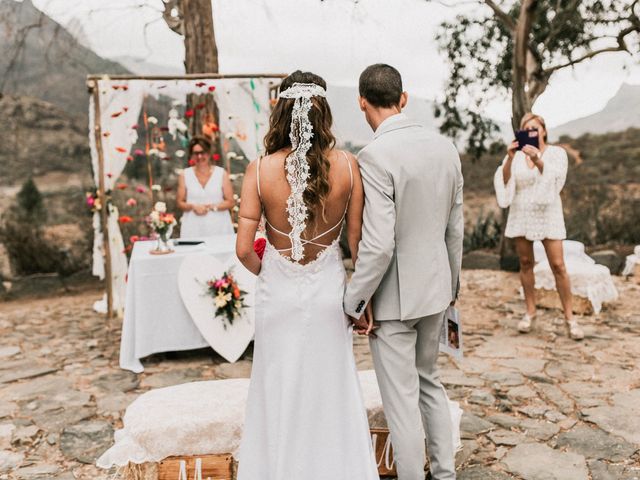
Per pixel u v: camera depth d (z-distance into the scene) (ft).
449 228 7.71
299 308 6.95
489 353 15.05
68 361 15.48
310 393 6.97
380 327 7.45
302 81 6.77
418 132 7.27
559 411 11.37
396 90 7.29
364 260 6.79
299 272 6.98
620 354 14.71
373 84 7.27
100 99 18.79
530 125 15.12
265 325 7.09
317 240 6.98
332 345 7.07
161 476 8.34
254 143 20.71
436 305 7.34
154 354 15.93
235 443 8.44
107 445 10.48
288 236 6.90
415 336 7.54
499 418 11.10
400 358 7.36
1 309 23.22
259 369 7.21
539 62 30.40
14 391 13.23
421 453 7.35
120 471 9.44
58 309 22.52
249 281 15.26
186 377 14.10
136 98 18.98
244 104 20.51
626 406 11.47
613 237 33.32
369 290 6.90
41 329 19.17
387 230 6.74
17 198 37.83
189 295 14.93
